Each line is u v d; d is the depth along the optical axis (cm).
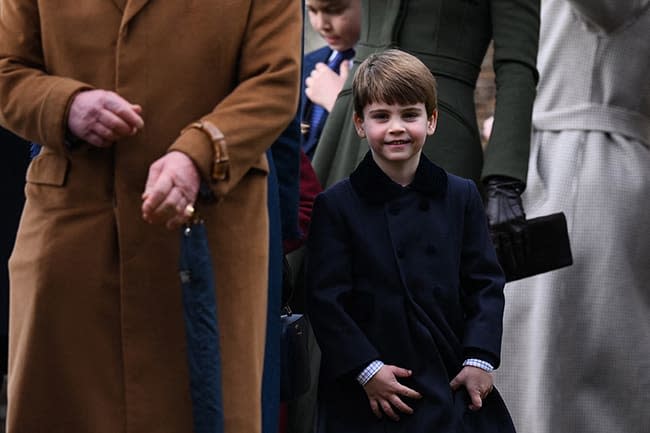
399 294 525
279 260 489
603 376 686
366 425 520
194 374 410
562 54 715
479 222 540
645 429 686
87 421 434
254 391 447
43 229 438
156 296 434
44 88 432
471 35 642
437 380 516
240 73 449
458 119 630
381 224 530
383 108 530
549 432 679
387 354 521
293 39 450
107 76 438
